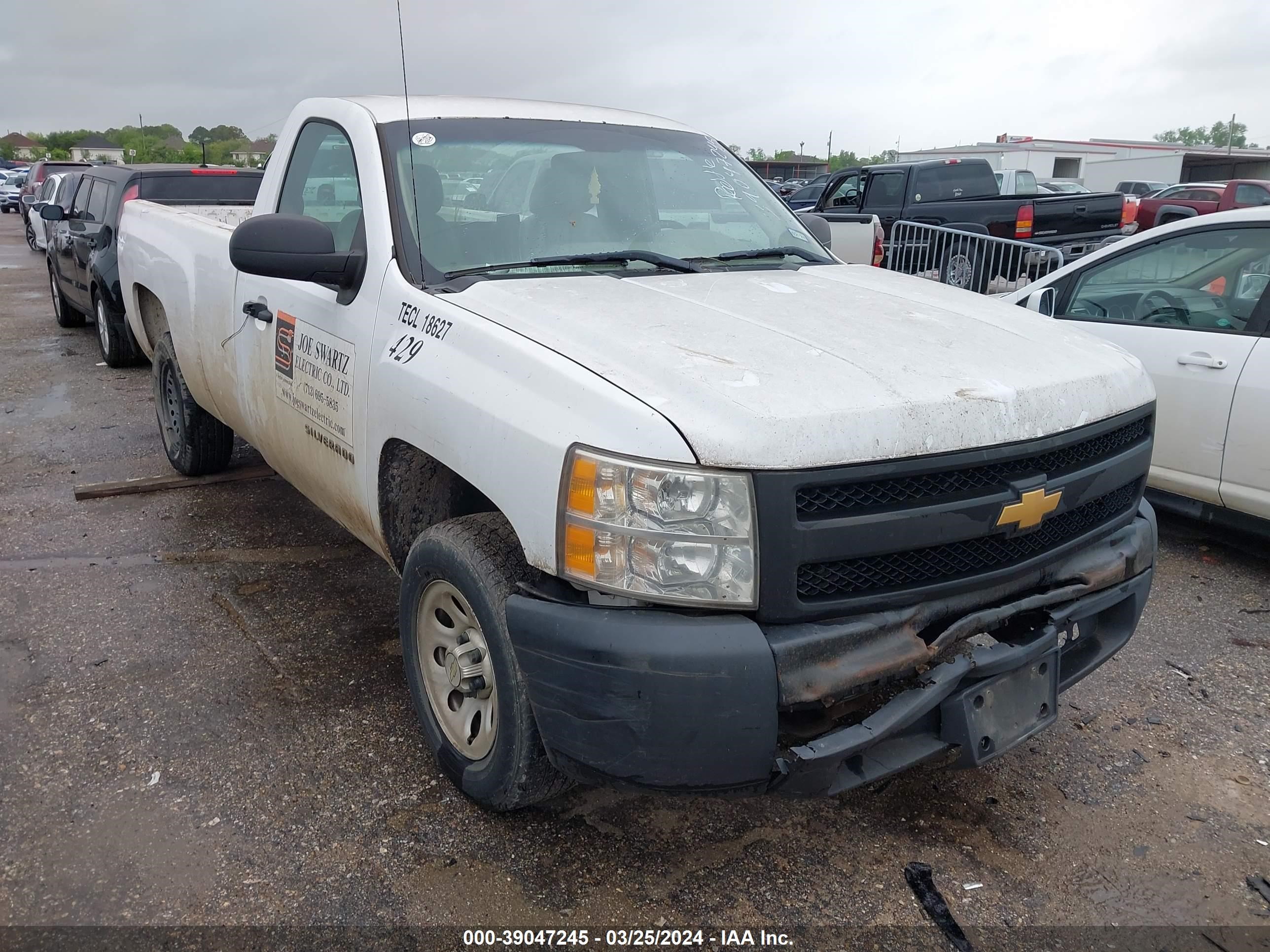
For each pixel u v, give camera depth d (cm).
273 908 239
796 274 325
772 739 204
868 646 213
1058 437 236
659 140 380
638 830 270
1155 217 1706
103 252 848
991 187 1327
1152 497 484
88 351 998
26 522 498
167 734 310
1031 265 963
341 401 309
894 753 227
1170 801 286
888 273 347
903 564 220
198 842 261
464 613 269
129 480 559
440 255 299
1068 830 273
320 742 308
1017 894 248
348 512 329
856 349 241
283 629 385
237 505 526
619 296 274
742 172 399
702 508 201
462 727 278
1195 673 362
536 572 242
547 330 246
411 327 277
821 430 204
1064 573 252
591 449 209
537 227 321
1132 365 278
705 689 200
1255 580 446
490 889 246
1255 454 430
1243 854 263
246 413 404
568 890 247
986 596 235
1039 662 243
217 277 416
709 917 239
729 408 205
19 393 796
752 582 203
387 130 325
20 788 282
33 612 396
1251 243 448
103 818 270
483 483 235
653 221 345
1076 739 318
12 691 335
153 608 402
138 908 238
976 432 220
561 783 252
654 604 208
